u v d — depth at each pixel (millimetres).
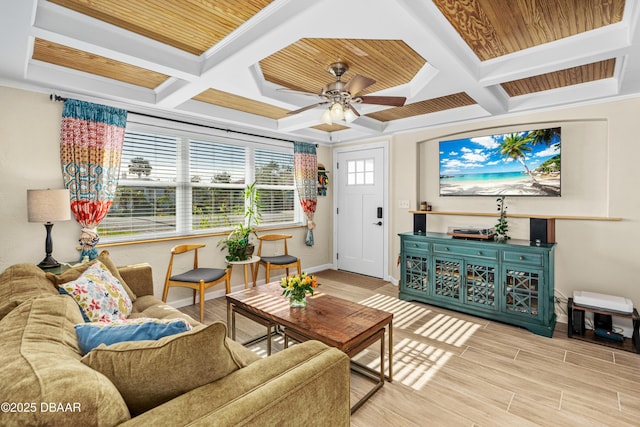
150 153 3461
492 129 3801
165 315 2234
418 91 2861
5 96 2572
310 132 4992
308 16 1664
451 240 3512
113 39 2012
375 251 5004
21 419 708
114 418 810
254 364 1157
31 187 2703
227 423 875
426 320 3316
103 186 2986
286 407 1022
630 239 2947
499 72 2469
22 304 1353
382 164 4848
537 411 1919
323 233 5500
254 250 4371
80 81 2740
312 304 2416
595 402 1998
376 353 2631
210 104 3625
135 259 3346
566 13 1870
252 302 2465
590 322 3113
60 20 1821
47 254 2594
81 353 1138
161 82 2965
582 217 3176
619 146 2963
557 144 3318
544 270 2918
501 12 1855
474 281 3381
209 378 1026
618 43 1996
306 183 5027
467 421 1840
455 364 2457
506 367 2410
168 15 1880
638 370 2359
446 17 1895
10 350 944
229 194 4203
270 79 2932
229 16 1891
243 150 4352
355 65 2639
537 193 3441
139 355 970
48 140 2775
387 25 1752
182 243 3725
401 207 4594
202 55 2383
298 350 1279
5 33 1806
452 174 4078
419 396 2070
